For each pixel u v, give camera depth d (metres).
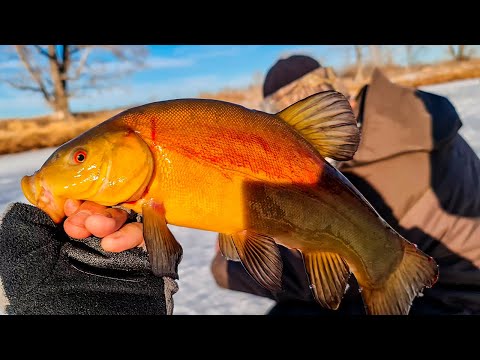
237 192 0.28
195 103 0.29
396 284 0.33
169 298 0.33
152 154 0.27
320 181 0.29
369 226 0.31
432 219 0.56
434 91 3.69
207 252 0.92
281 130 0.29
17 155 3.03
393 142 0.54
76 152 0.27
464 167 0.58
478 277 0.56
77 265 0.31
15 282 0.29
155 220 0.27
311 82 0.65
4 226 0.29
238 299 0.70
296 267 0.63
